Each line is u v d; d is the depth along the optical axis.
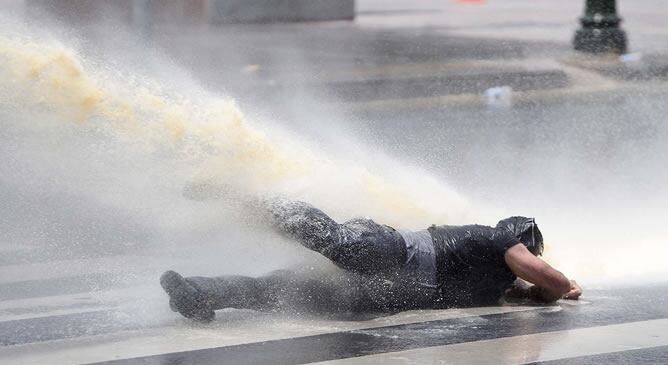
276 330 15.82
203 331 15.82
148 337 15.52
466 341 15.21
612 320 16.41
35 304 17.61
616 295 18.00
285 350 14.77
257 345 15.02
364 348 14.86
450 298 16.81
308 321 16.33
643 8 69.19
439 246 16.48
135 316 16.77
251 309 16.36
